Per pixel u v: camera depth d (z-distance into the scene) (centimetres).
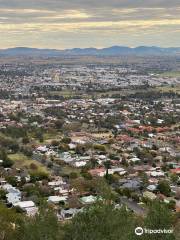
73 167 15275
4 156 15775
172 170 15000
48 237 5019
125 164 15575
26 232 5194
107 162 15550
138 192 12462
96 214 4941
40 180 13450
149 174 14400
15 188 12600
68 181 13200
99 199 5469
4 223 6062
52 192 12119
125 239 4756
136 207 10956
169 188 12556
